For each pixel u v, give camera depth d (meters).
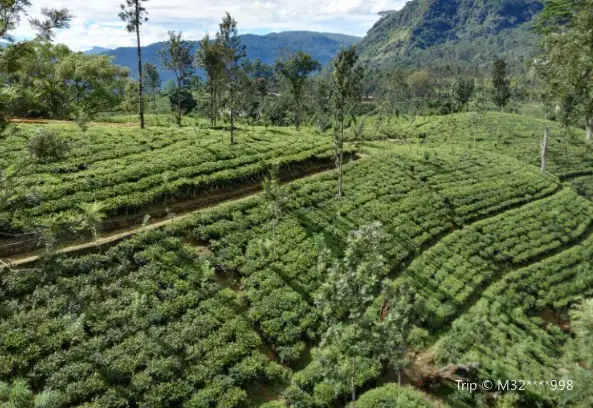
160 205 34.06
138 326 22.92
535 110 131.38
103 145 40.09
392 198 44.69
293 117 93.88
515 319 33.53
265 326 25.86
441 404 24.47
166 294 25.41
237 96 67.06
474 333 28.91
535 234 45.94
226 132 54.81
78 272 24.75
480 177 55.97
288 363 24.69
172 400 20.30
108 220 30.28
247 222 33.88
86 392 19.22
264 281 28.77
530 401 25.86
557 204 53.91
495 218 47.03
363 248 17.27
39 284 22.92
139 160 38.62
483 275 37.69
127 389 19.95
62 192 30.61
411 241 38.88
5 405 16.69
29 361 19.64
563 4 21.28
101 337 21.72
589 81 21.17
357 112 123.00
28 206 28.11
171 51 64.25
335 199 41.19
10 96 14.04
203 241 31.02
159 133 47.53
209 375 22.03
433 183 50.47
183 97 97.81
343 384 23.05
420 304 30.36
